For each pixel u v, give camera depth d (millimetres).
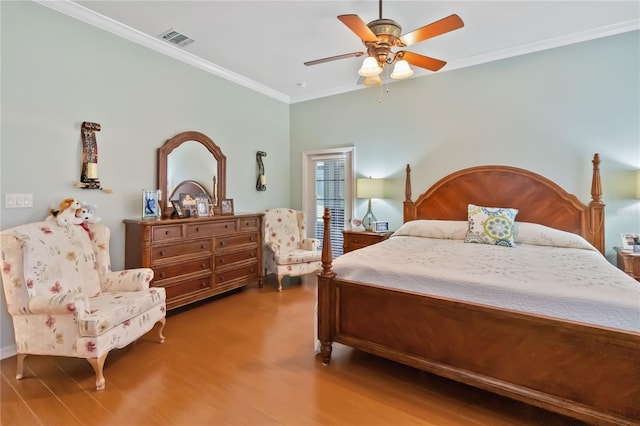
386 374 2217
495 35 3221
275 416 1789
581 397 1550
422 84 4152
